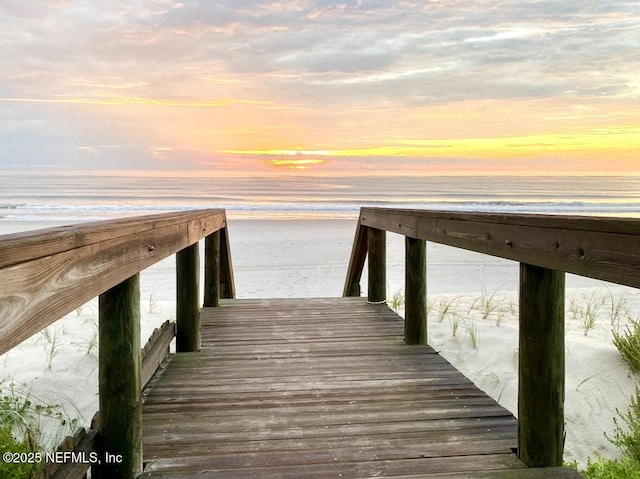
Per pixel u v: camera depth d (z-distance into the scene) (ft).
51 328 17.15
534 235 6.03
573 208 80.53
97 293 4.57
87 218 67.10
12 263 3.02
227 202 95.86
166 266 38.22
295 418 7.95
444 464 6.45
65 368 13.51
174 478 6.07
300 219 70.85
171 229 8.07
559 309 6.27
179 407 8.39
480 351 15.17
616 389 12.54
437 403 8.60
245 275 34.06
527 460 6.42
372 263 17.97
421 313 12.55
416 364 10.89
